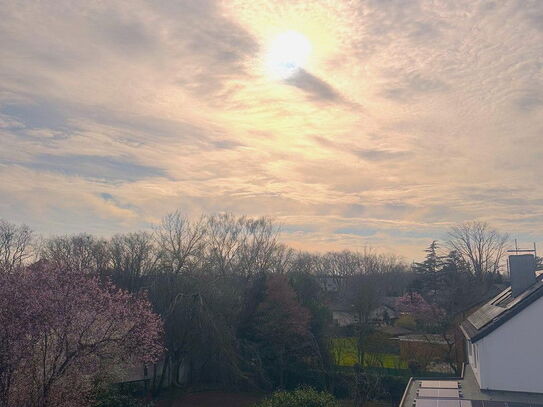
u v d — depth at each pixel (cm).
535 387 1877
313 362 4219
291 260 5916
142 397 3647
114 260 4525
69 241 4944
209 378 4172
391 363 4547
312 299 4631
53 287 2175
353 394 3753
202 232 4703
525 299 1897
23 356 2039
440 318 4616
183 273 4088
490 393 1891
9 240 4756
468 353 2658
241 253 5253
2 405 2017
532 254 2238
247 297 4419
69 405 2202
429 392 1958
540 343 1881
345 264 9781
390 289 8975
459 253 6475
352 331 5075
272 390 4119
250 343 4153
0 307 2066
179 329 3766
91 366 2214
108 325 2244
